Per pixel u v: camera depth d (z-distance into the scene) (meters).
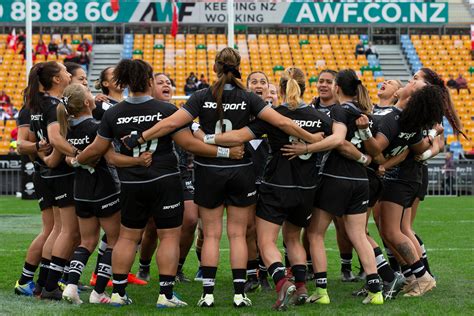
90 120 6.55
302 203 6.40
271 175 6.45
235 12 31.33
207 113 6.32
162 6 30.91
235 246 6.39
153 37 31.80
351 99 6.68
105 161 6.55
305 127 6.40
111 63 30.64
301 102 6.49
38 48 29.64
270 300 6.80
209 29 32.84
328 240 11.38
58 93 6.92
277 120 6.25
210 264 6.38
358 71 30.48
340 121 6.48
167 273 6.38
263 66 30.84
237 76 6.38
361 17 31.81
